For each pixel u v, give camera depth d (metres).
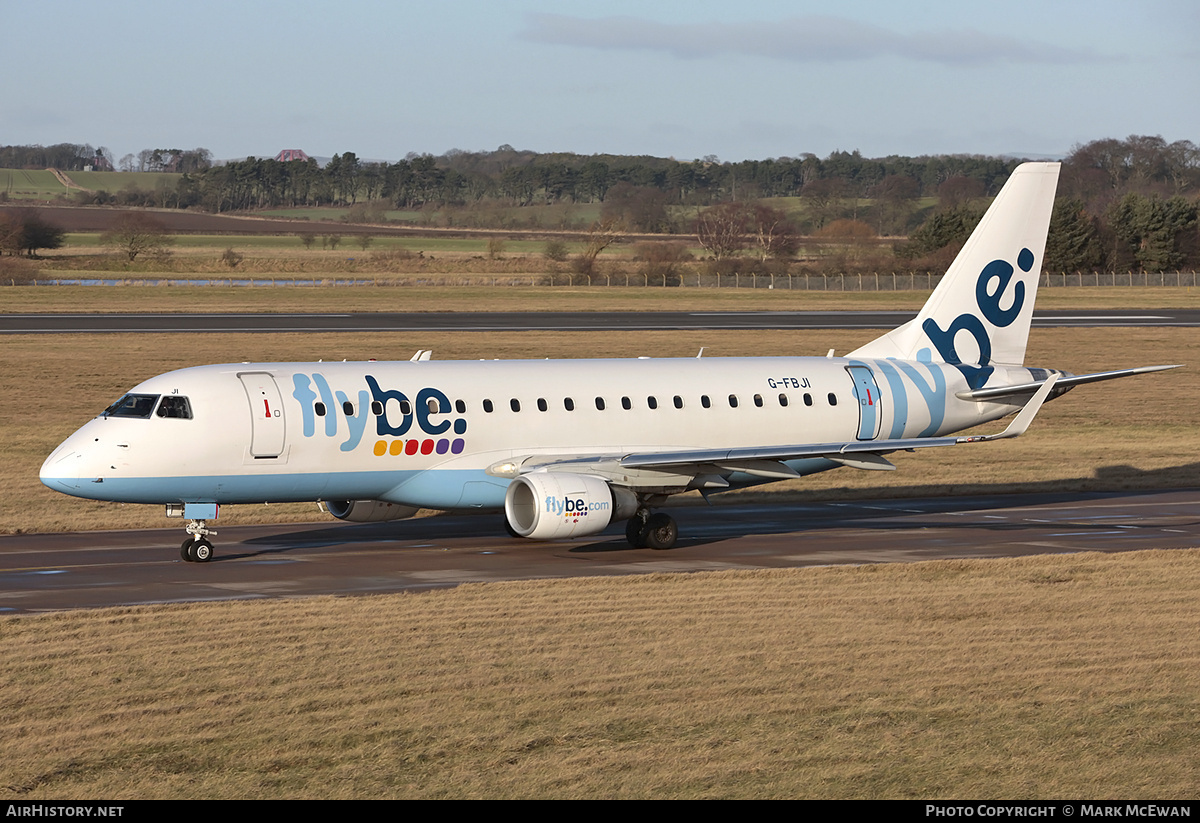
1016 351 123.31
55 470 90.12
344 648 64.06
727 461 100.50
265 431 92.69
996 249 121.19
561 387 104.06
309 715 53.47
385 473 96.88
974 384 119.69
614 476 97.81
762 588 80.38
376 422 96.12
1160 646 65.00
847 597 77.19
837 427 113.19
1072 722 52.81
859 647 64.62
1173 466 150.50
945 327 120.56
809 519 115.94
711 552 97.81
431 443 97.88
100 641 65.31
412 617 71.19
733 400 109.38
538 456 101.31
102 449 90.12
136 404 92.38
